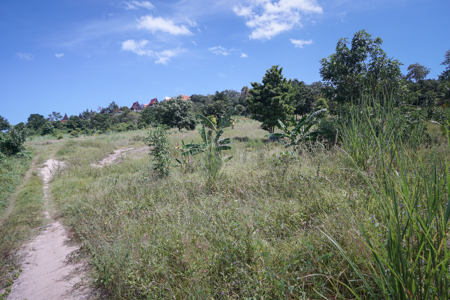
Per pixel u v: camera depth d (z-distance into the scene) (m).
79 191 9.74
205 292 2.46
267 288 2.18
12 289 3.88
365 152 4.32
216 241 3.28
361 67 9.96
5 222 6.99
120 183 8.45
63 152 18.78
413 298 1.39
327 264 2.25
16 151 17.00
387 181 1.85
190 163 9.25
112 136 30.12
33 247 5.46
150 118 61.75
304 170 5.00
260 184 4.94
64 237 5.84
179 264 3.00
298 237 2.85
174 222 4.08
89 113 117.00
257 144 15.18
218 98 72.75
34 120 93.44
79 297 3.36
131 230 4.42
